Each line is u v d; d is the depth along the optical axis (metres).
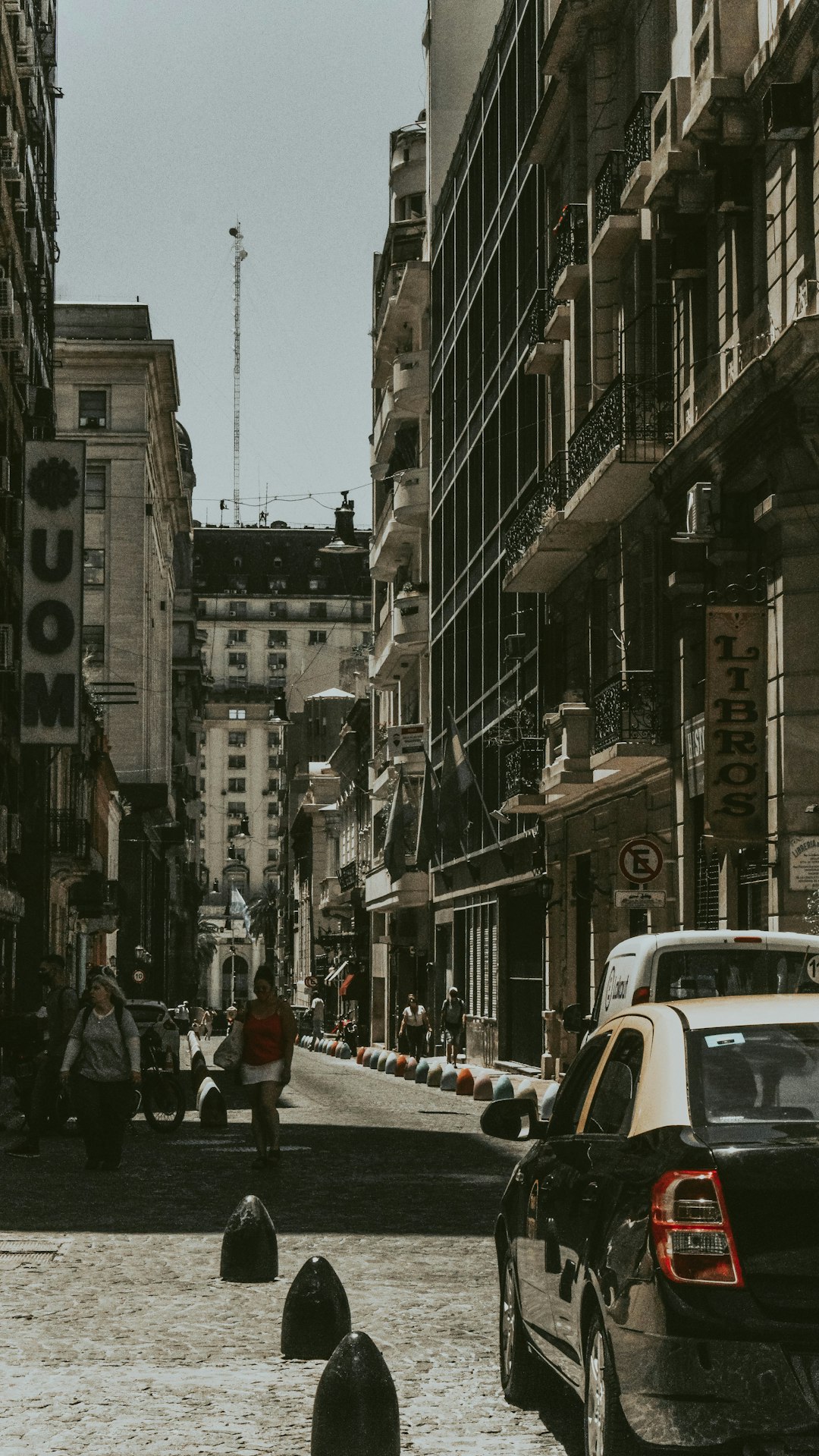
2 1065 37.97
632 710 27.00
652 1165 5.60
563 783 30.44
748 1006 6.39
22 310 47.06
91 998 17.78
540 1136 8.04
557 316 33.25
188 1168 17.83
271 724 188.62
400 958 62.69
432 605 54.53
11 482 46.09
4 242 43.75
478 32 55.44
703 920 25.12
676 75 26.56
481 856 44.97
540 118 35.12
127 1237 12.63
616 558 30.38
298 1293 8.64
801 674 20.89
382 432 61.66
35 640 44.50
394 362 56.41
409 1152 19.89
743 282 23.38
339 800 92.44
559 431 35.47
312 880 109.06
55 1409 7.44
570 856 34.91
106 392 89.56
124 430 89.44
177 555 133.50
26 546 44.53
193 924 140.75
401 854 55.22
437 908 54.44
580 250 32.12
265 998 17.84
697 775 24.98
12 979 46.84
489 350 43.81
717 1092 5.84
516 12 40.44
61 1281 10.69
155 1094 23.09
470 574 46.66
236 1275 10.70
